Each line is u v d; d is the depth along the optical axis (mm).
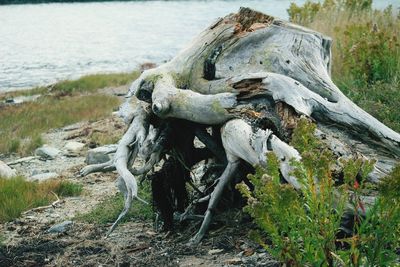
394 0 35844
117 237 7117
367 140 6406
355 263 4301
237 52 7543
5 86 28938
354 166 4363
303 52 7340
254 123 6305
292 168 5477
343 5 18219
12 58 41688
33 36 60156
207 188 7223
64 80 27359
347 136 6449
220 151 7133
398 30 14086
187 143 7238
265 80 6559
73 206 8898
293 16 18438
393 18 15656
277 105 6426
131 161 7055
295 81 6539
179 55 7777
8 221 8398
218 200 6598
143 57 40219
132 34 59281
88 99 20422
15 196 9305
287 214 4180
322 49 7574
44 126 16562
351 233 5387
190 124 7215
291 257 4227
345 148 5965
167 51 43625
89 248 6824
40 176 11008
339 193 5254
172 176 7121
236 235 6504
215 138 7191
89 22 79375
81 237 7293
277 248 4320
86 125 16094
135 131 7133
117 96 21609
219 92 7102
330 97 6938
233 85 6867
